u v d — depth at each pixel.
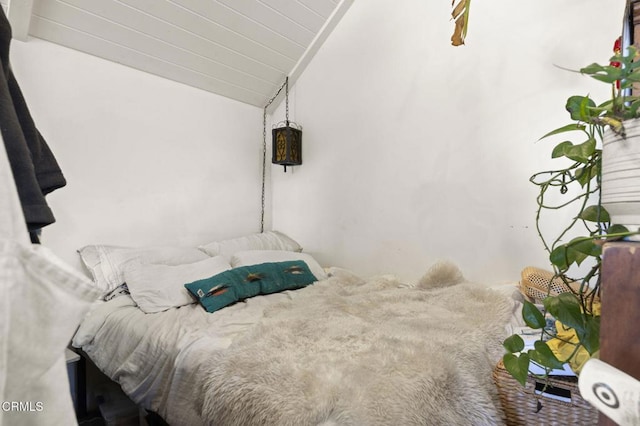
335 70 2.45
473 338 0.99
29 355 0.40
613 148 0.46
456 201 1.87
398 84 2.12
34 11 1.58
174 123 2.22
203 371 0.96
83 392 1.45
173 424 1.02
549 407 0.76
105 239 1.88
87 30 1.76
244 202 2.67
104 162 1.89
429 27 1.99
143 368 1.20
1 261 0.39
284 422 0.67
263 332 1.08
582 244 0.58
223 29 2.12
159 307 1.46
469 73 1.83
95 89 1.86
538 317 0.65
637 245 0.40
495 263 1.73
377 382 0.73
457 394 0.76
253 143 2.74
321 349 0.93
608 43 1.44
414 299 1.46
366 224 2.28
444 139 1.92
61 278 0.43
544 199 1.58
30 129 0.60
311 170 2.61
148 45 1.97
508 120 1.70
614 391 0.33
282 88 2.73
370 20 2.26
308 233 2.64
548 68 1.59
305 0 2.21
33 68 1.65
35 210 0.50
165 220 2.16
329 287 1.73
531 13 1.63
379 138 2.21
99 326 1.43
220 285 1.57
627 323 0.40
